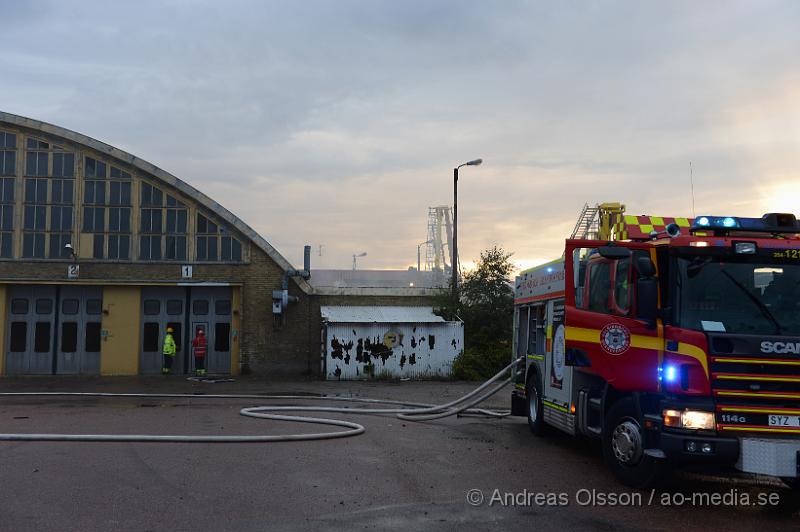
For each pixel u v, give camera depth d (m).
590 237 12.74
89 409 16.31
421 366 27.36
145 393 20.61
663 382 7.88
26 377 26.44
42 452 10.26
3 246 26.91
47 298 27.39
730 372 7.56
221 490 8.08
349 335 26.89
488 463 10.12
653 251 8.34
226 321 28.25
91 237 27.36
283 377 27.30
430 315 28.62
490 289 29.41
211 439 11.30
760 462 7.30
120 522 6.73
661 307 8.17
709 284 7.98
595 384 10.15
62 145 27.45
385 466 9.67
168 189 27.89
